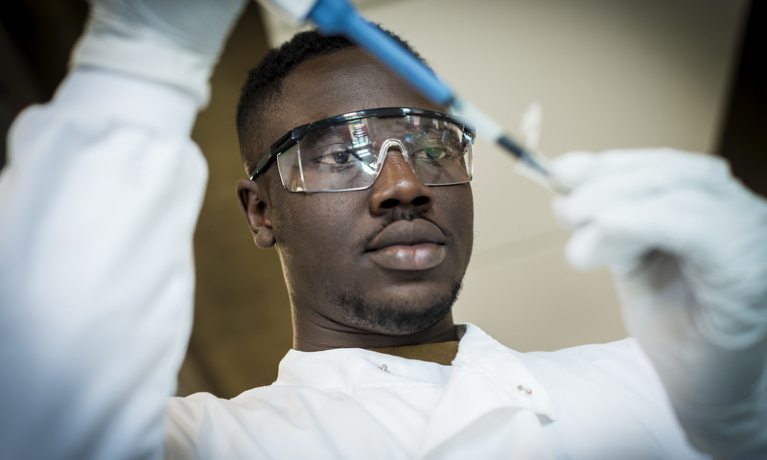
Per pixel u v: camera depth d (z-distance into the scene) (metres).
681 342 0.99
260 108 1.47
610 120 3.19
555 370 1.24
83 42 0.88
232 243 4.24
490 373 1.14
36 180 0.79
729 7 3.01
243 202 1.52
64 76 3.43
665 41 3.07
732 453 1.08
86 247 0.78
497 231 3.39
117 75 0.86
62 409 0.75
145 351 0.81
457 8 2.82
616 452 1.09
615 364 1.29
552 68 3.01
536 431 1.04
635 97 3.15
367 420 1.09
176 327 0.84
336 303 1.30
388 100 1.35
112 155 0.82
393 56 0.80
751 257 0.83
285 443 1.06
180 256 0.86
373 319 1.29
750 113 3.69
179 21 0.85
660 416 1.17
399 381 1.21
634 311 1.03
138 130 0.84
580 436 1.10
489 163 3.16
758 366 0.99
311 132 1.31
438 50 2.90
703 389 1.00
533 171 0.80
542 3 2.87
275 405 1.18
